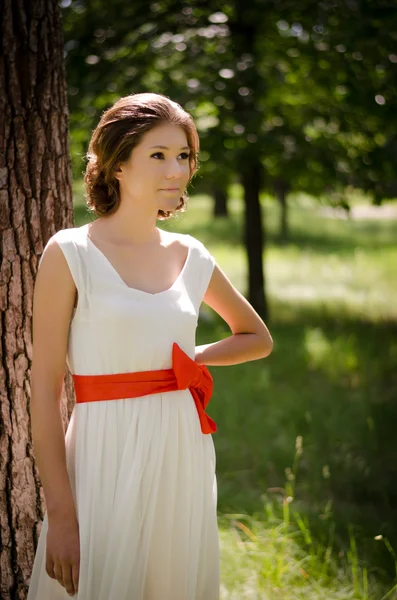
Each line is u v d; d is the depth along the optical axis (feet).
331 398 17.53
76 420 6.39
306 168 24.39
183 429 6.43
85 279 6.18
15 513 7.84
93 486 6.18
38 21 7.72
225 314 7.33
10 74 7.61
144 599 6.42
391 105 23.20
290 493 12.16
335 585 9.43
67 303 6.23
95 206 6.61
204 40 24.14
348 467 13.65
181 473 6.43
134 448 6.19
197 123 24.11
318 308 29.78
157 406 6.30
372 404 16.78
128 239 6.53
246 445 14.83
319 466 13.62
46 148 7.82
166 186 6.27
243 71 22.82
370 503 12.39
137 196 6.35
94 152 6.51
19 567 7.89
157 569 6.38
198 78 23.03
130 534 6.14
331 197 26.50
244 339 7.34
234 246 50.03
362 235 60.39
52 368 6.24
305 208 72.28
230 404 16.93
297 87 24.97
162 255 6.67
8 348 7.70
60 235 6.29
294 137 24.09
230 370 19.69
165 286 6.55
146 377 6.27
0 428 7.74
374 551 10.34
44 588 6.59
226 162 23.11
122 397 6.23
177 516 6.43
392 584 9.54
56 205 7.89
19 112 7.64
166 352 6.34
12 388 7.73
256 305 27.12
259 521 11.28
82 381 6.32
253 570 9.60
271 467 13.65
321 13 23.18
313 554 10.03
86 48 23.71
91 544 6.14
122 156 6.26
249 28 24.00
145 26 24.39
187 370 6.33
